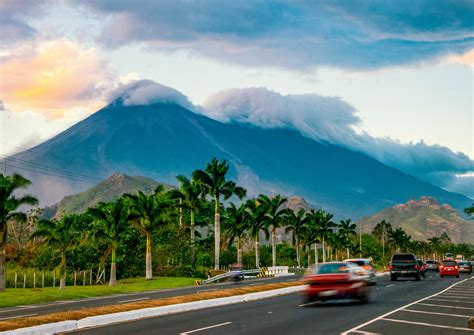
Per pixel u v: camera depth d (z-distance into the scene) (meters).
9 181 49.59
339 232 147.38
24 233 94.88
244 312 22.61
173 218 85.06
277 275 69.31
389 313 20.64
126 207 67.19
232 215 84.88
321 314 20.84
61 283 57.41
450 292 32.09
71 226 63.91
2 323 18.73
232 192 76.19
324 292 24.14
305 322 18.53
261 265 105.38
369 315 20.11
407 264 46.69
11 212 50.06
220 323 18.94
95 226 65.06
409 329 16.44
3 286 48.22
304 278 25.06
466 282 44.06
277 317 20.31
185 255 77.06
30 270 71.94
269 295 32.66
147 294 39.09
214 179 75.88
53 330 17.92
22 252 75.50
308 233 123.00
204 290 42.19
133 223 66.31
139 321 20.50
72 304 31.45
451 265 54.84
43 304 33.06
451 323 17.80
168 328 17.98
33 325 18.53
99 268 70.25
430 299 26.97
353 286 24.06
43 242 60.88
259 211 88.44
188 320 20.22
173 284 56.88
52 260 70.19
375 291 33.16
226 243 87.31
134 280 69.38
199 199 82.38
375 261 158.38
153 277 71.94
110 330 17.95
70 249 60.28
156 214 67.25
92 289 48.28
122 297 36.47
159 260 76.38
